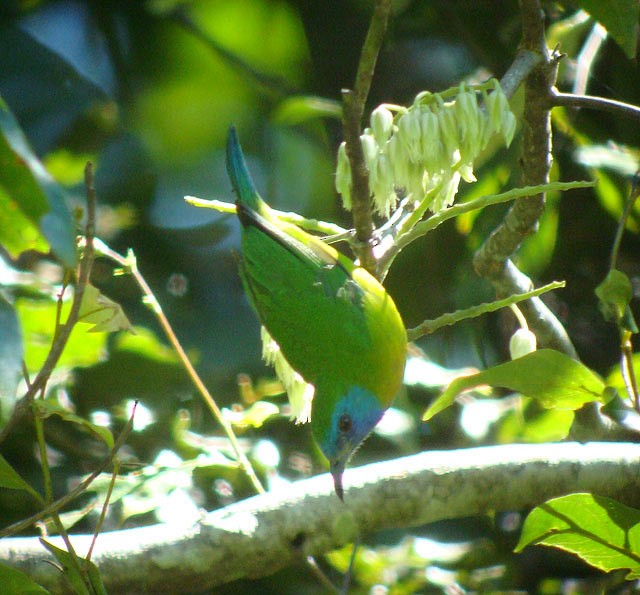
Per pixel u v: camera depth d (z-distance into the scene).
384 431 7.80
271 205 11.49
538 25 5.94
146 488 6.14
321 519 5.87
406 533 8.70
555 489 6.06
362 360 7.16
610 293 5.12
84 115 11.55
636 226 9.28
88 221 4.36
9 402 3.69
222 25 11.96
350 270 7.36
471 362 9.40
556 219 8.75
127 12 11.90
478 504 6.03
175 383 8.52
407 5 10.42
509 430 8.30
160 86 11.91
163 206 11.45
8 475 4.96
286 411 8.08
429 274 9.32
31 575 5.67
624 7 5.87
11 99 11.41
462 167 5.60
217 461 6.33
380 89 10.51
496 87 5.43
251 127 11.84
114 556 5.68
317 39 11.35
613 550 5.30
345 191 5.57
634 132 9.36
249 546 5.79
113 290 10.14
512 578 8.46
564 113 9.03
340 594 5.34
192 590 5.83
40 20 11.78
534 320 7.18
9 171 3.60
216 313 10.02
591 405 6.89
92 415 8.11
